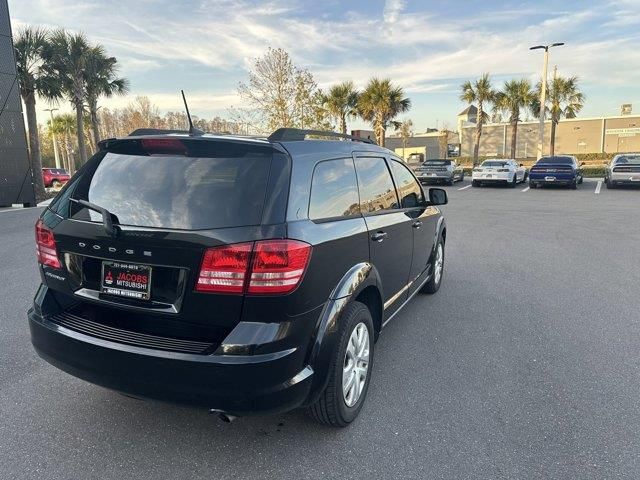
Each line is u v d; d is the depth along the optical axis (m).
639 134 55.47
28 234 10.10
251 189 2.44
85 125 41.97
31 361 3.85
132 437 2.86
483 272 6.83
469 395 3.36
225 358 2.31
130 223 2.50
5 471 2.54
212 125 29.73
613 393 3.37
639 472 2.54
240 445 2.79
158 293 2.47
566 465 2.60
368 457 2.68
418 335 4.45
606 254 8.02
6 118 16.11
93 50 26.62
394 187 4.03
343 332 2.75
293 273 2.37
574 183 21.50
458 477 2.51
